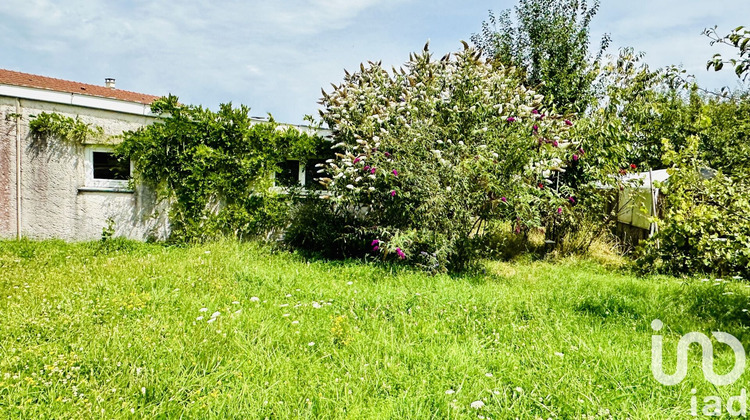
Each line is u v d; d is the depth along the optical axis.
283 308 4.35
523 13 13.15
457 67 7.89
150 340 3.35
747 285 5.64
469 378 3.00
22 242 6.76
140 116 7.86
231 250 7.07
